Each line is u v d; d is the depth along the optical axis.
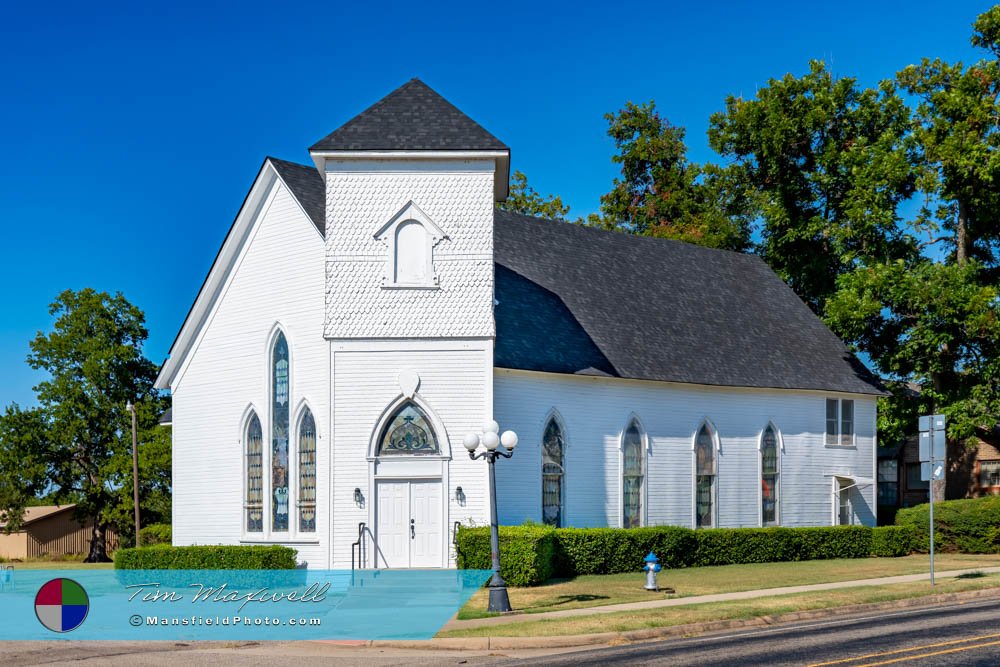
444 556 30.23
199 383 35.50
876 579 30.41
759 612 22.95
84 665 18.30
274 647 20.45
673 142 72.31
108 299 71.75
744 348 41.78
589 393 35.56
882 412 48.31
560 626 21.09
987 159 42.28
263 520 33.12
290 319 33.19
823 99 52.41
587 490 35.12
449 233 30.86
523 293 36.62
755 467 40.47
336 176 30.97
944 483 47.00
